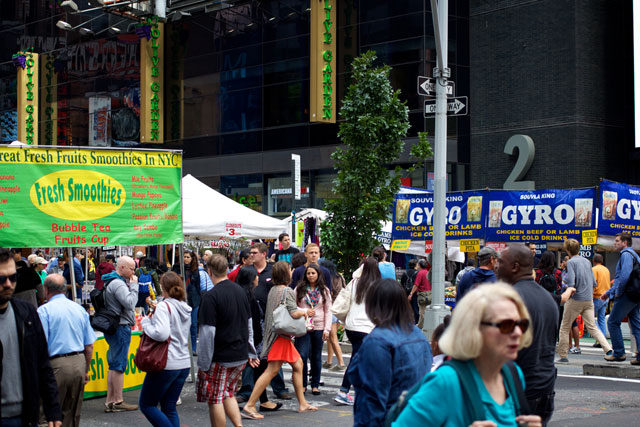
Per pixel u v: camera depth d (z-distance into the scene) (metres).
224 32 34.91
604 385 11.15
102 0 33.34
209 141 35.44
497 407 3.11
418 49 29.27
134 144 37.03
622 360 12.32
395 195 18.38
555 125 27.89
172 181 10.98
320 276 10.74
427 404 3.10
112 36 38.00
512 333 3.04
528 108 28.64
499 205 16.97
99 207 10.37
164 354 7.39
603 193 15.73
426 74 29.12
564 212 16.19
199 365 7.65
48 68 41.25
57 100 40.75
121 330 9.68
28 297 8.96
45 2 41.44
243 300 7.94
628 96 28.44
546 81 28.19
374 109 16.62
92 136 38.91
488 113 29.69
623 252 11.98
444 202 14.77
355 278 9.59
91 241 10.27
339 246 16.61
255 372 10.23
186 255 16.16
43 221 9.98
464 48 30.17
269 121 33.50
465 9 30.23
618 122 28.38
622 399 10.08
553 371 5.21
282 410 9.70
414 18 29.41
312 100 30.02
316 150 32.06
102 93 38.47
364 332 9.05
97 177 10.38
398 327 4.92
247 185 34.25
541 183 28.23
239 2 34.19
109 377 9.67
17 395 5.01
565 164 27.62
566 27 27.70
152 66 35.69
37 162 10.01
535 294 5.15
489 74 29.70
